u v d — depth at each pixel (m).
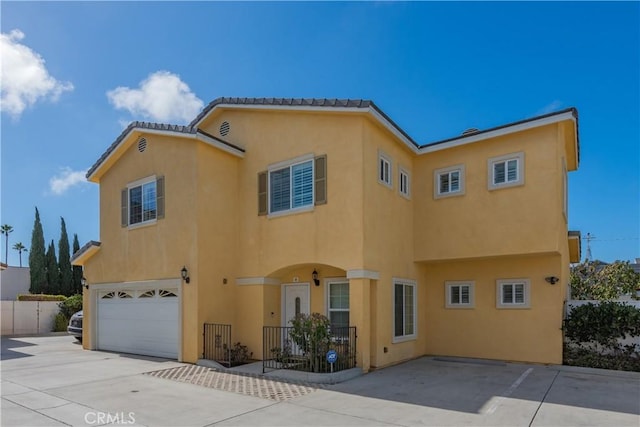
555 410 7.38
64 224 37.31
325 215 11.59
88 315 16.11
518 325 12.36
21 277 35.28
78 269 37.38
